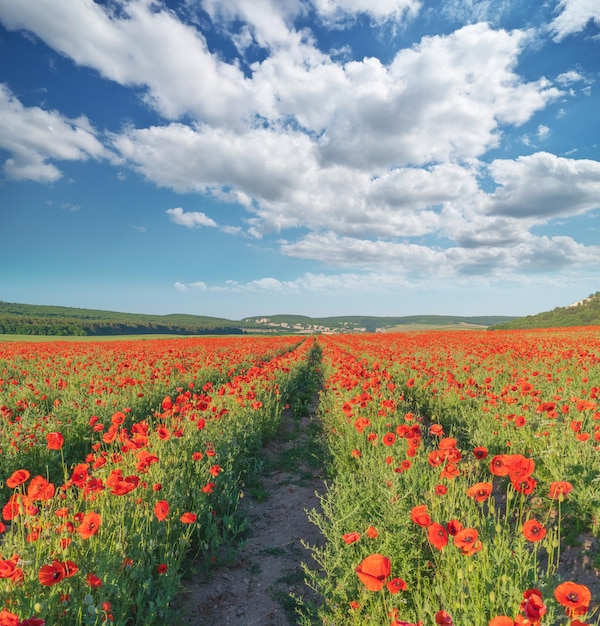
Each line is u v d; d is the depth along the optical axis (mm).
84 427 8055
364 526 4102
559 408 7859
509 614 2631
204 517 4980
